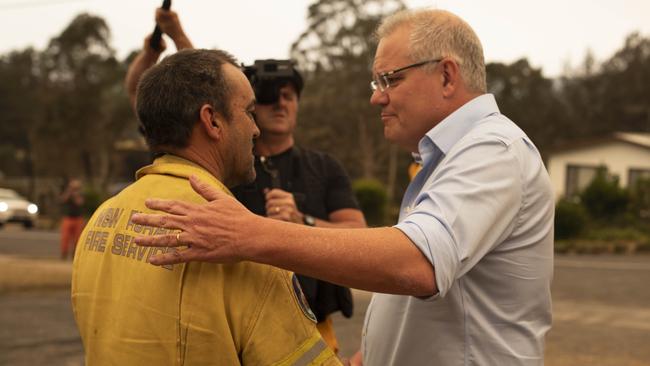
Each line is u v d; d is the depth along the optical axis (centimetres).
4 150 5878
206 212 162
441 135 207
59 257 1555
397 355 209
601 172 2555
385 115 217
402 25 213
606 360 662
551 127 5384
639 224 2439
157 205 164
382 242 169
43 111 4366
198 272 169
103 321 179
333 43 3947
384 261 167
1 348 652
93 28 4316
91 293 182
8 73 6144
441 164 200
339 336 724
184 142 184
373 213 2728
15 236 2256
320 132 3838
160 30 334
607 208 2488
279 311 175
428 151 210
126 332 173
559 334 789
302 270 166
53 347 659
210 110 183
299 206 322
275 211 297
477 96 211
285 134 324
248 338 171
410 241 171
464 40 209
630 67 6300
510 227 190
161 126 184
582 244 2148
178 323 168
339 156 3847
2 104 6069
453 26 209
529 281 196
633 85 6228
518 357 196
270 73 315
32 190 4175
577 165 3014
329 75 3947
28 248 1797
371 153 3859
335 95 3881
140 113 187
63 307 884
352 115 3853
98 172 4425
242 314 171
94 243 188
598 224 2433
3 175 5797
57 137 4312
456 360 197
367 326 228
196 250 161
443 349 198
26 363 598
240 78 189
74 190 1484
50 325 764
